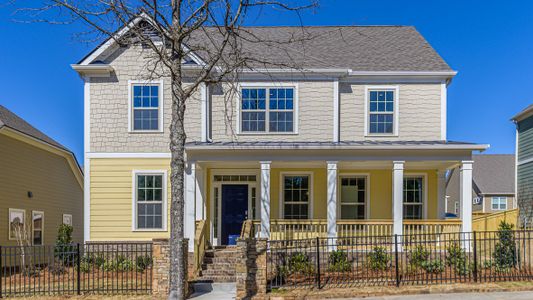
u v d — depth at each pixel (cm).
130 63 1491
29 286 1079
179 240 790
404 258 1308
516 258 1209
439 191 1584
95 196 1464
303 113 1529
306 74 1526
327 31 1864
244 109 1531
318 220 1411
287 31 1845
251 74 1527
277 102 1534
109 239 1452
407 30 1902
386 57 1645
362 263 1214
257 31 1841
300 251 1270
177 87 809
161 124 1478
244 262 991
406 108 1548
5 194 1559
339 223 1354
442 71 1537
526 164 2069
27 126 1927
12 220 1600
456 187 3981
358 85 1558
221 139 1509
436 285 1041
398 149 1335
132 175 1470
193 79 1479
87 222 1455
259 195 1574
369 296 980
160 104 1481
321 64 1574
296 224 1457
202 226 1277
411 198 1600
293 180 1588
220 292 1087
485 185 3603
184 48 1412
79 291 1034
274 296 967
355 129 1545
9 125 1600
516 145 2194
